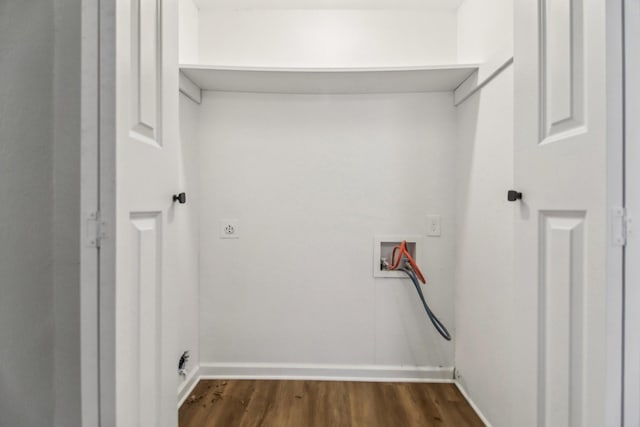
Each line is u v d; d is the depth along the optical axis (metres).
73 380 0.65
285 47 1.85
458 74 1.59
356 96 1.86
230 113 1.84
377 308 1.86
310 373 1.85
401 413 1.53
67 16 0.64
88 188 0.61
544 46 0.81
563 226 0.74
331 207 1.86
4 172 0.60
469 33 1.67
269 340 1.87
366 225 1.86
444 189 1.84
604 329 0.63
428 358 1.86
